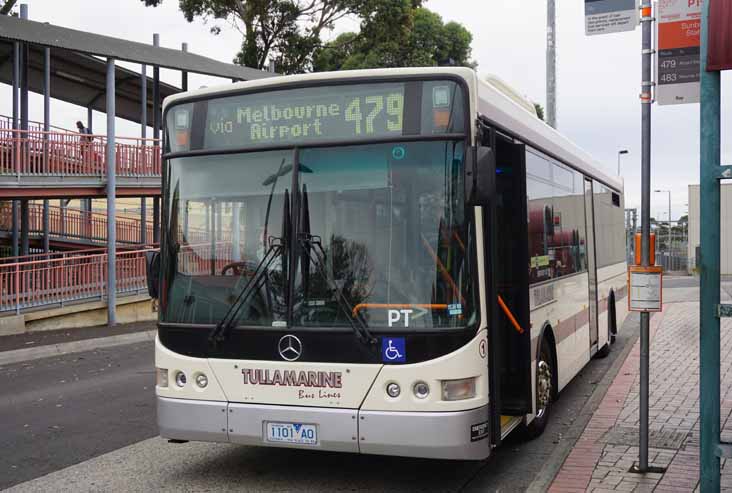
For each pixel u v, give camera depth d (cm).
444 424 562
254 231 619
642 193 638
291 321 597
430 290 575
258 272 612
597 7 655
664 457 668
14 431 874
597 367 1248
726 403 884
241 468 705
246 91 638
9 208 2453
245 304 612
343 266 593
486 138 646
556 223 893
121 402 1039
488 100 662
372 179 597
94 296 1988
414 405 567
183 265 642
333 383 582
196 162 649
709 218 486
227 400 612
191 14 3384
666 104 632
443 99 591
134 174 2212
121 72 2517
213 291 627
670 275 4919
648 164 635
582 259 1056
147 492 637
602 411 855
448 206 580
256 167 627
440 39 4056
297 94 623
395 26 3553
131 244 2722
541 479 616
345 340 581
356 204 598
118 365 1406
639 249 636
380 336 575
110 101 2016
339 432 579
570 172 1000
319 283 596
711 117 484
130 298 2086
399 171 592
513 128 730
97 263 2003
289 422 591
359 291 586
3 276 1806
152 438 827
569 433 770
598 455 678
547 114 2145
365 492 632
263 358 602
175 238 648
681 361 1184
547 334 833
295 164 614
